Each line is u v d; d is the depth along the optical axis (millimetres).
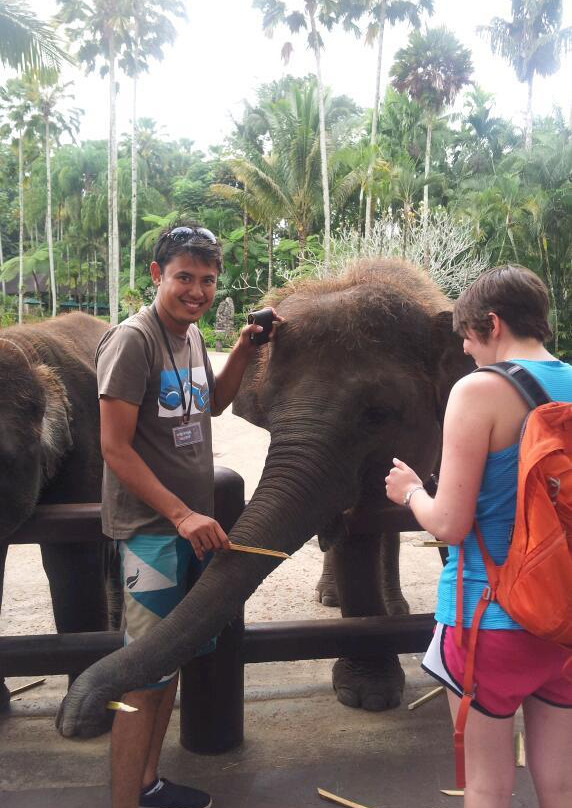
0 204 59188
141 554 2225
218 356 23781
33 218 51750
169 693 2373
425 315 2719
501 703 1771
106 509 2305
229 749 2766
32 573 5191
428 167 41219
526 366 1779
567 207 28812
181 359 2266
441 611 1867
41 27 13461
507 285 1852
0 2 12953
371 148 28203
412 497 1906
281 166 29844
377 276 2893
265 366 2809
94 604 3242
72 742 2855
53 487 3471
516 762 2623
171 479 2244
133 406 2115
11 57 13609
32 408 2738
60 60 13805
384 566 4277
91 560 3209
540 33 39562
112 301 30531
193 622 1986
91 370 3865
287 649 2770
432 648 1891
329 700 3221
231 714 2740
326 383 2521
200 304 2211
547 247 29875
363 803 2447
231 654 2691
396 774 2619
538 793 1896
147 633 1970
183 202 50531
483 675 1758
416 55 39156
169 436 2236
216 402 2645
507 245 30531
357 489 2555
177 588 2258
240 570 2094
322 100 27766
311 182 29312
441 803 2447
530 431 1664
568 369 1828
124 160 50125
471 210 29844
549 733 1854
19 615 4402
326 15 27188
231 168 29531
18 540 2670
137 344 2123
